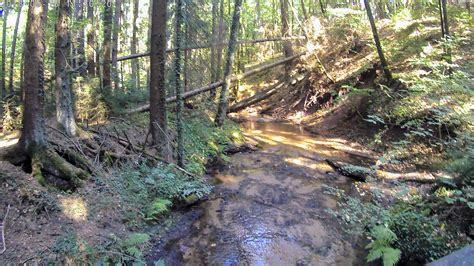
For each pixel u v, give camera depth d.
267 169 10.11
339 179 9.31
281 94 20.31
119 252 5.29
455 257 2.37
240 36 26.03
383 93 12.66
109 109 11.26
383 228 5.43
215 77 16.77
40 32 6.36
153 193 7.32
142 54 15.09
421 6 17.42
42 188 5.95
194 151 10.01
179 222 6.88
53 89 12.64
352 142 12.65
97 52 15.82
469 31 12.38
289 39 19.34
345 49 17.34
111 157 7.97
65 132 8.10
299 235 6.49
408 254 5.29
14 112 10.97
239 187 8.77
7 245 4.78
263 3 30.11
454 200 5.31
